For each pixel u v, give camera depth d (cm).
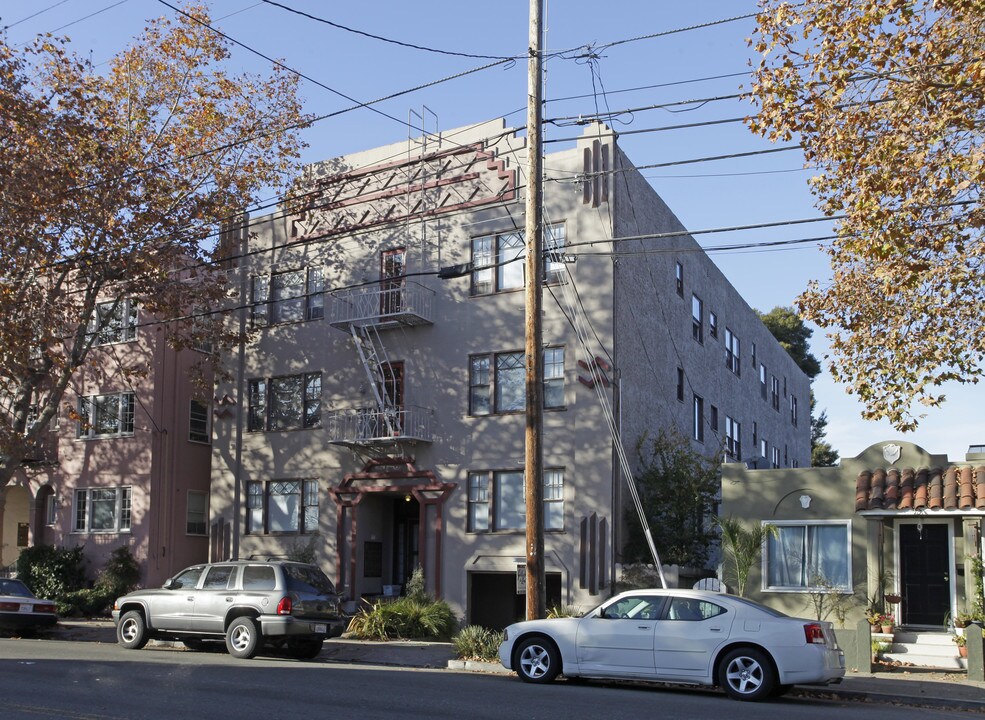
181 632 1892
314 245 2992
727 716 1154
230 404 3089
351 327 2780
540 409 1762
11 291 2466
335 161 2983
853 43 1461
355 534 2773
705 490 2567
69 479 3319
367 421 2753
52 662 1596
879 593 2003
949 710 1393
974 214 1505
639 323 2691
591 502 2442
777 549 2128
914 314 1680
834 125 1523
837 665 1387
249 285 3106
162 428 3209
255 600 1822
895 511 1944
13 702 1145
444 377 2711
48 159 2420
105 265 2639
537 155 1800
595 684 1549
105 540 3194
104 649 1902
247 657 1794
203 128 2745
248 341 2986
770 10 1528
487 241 2700
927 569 2000
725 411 3534
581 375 2502
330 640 2269
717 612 1420
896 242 1508
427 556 2658
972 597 1891
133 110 2720
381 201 2886
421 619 2356
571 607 2362
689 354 3139
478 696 1287
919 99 1464
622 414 2525
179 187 2741
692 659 1405
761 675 1359
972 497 1881
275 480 2958
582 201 2570
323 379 2922
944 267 1608
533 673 1519
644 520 2380
